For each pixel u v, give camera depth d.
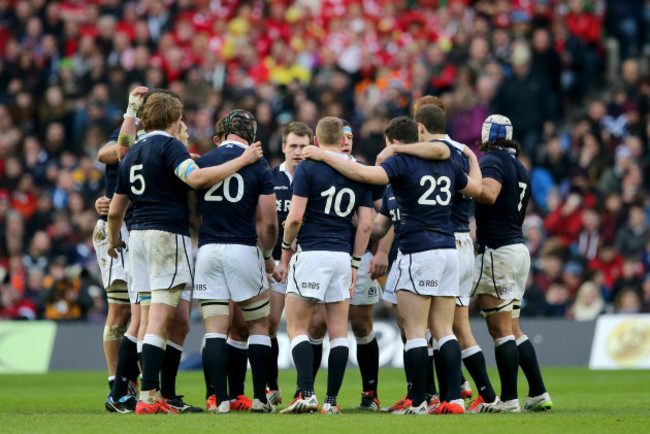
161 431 21.16
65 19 77.38
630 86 68.62
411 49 72.75
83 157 68.31
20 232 64.56
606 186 63.56
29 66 75.12
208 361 26.14
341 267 26.14
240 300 26.27
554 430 21.27
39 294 57.41
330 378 26.09
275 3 78.94
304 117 65.06
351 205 26.33
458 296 26.89
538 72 66.81
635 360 50.88
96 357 52.69
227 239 26.23
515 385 27.08
